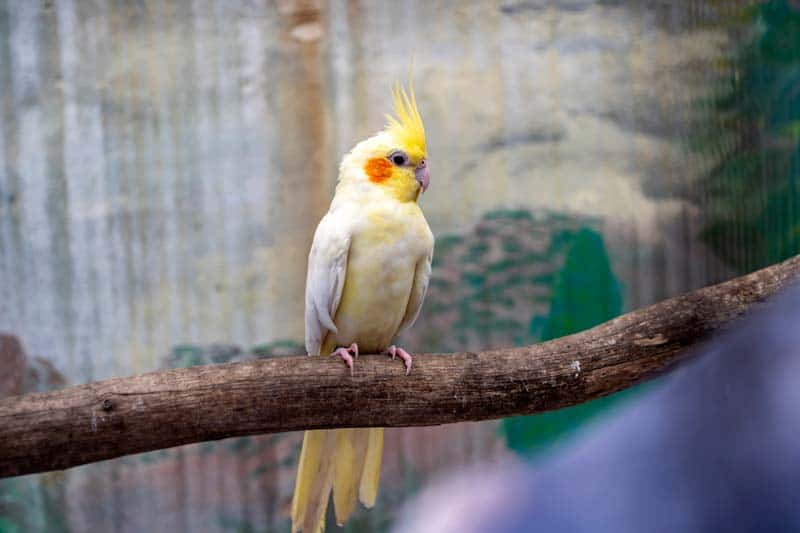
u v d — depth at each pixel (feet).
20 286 22.76
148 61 23.21
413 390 11.15
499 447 21.36
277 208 23.70
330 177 23.81
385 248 12.29
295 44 23.68
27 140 22.90
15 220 22.85
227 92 23.52
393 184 12.54
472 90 24.44
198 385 10.43
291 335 23.43
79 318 22.81
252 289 23.43
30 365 22.52
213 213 23.48
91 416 9.96
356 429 12.35
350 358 11.14
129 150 23.17
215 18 23.40
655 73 24.12
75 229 22.97
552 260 24.11
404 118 12.94
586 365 11.35
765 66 23.06
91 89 23.07
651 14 24.08
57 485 21.77
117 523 21.83
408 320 13.55
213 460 22.16
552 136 24.71
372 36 23.95
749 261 23.15
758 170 23.13
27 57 22.89
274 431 10.98
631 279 23.79
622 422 3.86
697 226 23.61
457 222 24.32
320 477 12.34
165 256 23.22
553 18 24.44
